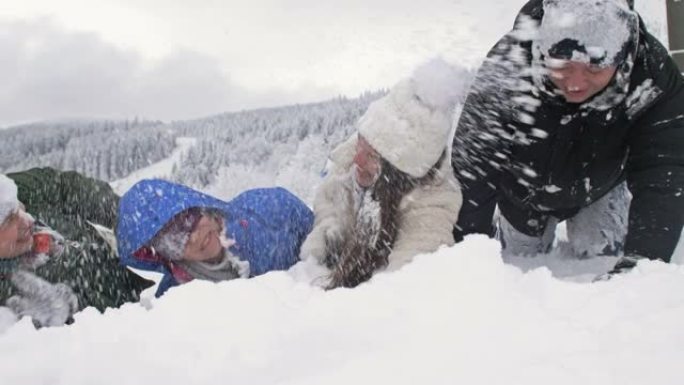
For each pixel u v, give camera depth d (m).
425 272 1.49
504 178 2.54
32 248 2.22
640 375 1.10
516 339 1.23
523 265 3.00
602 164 2.40
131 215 2.25
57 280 2.24
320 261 2.33
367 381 1.13
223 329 1.35
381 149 2.12
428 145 2.11
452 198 2.19
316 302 1.45
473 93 2.37
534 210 2.77
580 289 1.46
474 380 1.11
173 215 2.23
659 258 2.18
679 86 2.26
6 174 2.72
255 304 1.42
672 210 2.22
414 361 1.18
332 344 1.28
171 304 1.45
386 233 2.14
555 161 2.41
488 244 1.52
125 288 2.46
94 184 2.85
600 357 1.15
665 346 1.19
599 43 2.01
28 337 1.42
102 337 1.39
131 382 1.25
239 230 2.40
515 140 2.39
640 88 2.19
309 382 1.15
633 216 2.29
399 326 1.31
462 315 1.32
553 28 2.06
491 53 2.33
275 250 2.48
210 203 2.33
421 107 2.11
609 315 1.35
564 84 2.13
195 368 1.26
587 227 2.97
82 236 2.48
